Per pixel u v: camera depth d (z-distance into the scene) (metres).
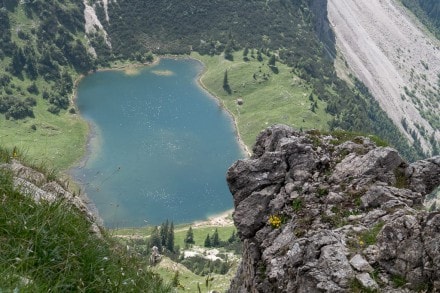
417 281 11.92
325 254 12.92
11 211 9.06
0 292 6.79
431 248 11.95
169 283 11.78
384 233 13.02
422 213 12.84
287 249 15.67
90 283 8.77
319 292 12.28
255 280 16.14
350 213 15.66
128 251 12.59
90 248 9.63
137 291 9.98
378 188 15.84
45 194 11.52
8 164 13.07
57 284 7.82
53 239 8.94
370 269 12.44
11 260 7.79
